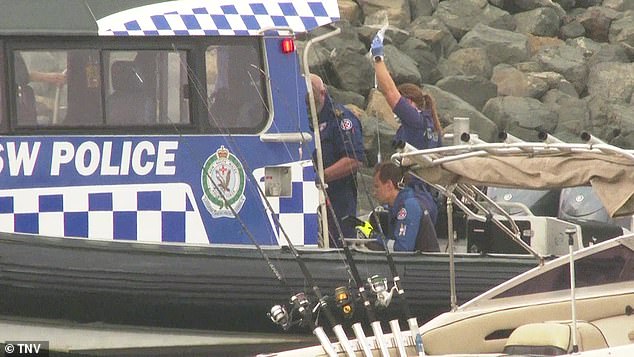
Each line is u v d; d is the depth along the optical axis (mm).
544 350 26625
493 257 34750
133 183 33094
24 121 32594
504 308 29266
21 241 32125
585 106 70188
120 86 33094
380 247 35281
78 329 32812
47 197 32625
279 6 34250
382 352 27234
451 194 29062
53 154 32688
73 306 32469
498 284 34406
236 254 33188
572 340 26453
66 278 32250
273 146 33875
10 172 32469
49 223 32656
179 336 33406
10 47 32531
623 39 76562
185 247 33031
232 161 33625
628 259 30047
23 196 32531
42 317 32500
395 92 36375
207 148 33469
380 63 36406
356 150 36594
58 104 32812
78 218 32844
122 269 32531
